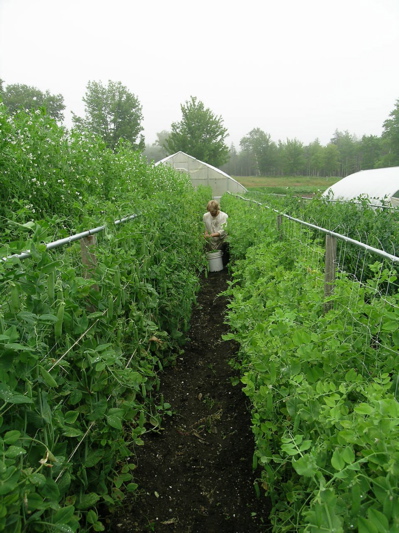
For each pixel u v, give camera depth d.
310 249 3.59
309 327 1.96
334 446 1.30
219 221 7.50
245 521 1.95
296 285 2.82
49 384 1.39
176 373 3.36
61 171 4.20
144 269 3.07
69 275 1.80
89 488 1.84
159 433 2.60
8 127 3.57
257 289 3.12
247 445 2.48
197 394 3.08
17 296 1.39
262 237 4.82
